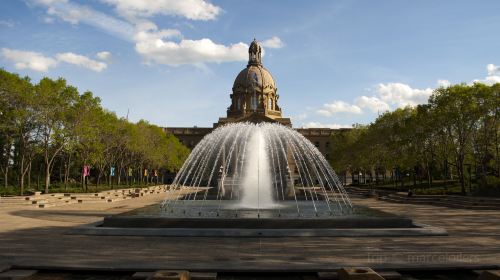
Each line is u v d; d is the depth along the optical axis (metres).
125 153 82.19
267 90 132.00
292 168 68.94
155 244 17.16
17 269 13.06
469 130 51.00
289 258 14.50
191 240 18.11
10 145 58.16
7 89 45.16
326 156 155.62
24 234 20.22
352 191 79.38
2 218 28.56
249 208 27.97
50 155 66.88
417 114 60.28
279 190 41.28
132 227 20.11
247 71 133.38
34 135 51.09
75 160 78.75
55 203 41.66
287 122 123.12
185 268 12.82
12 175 72.19
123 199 55.31
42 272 13.02
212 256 14.78
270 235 18.84
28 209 36.94
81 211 34.84
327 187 75.75
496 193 44.56
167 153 101.75
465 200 42.06
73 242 17.70
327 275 12.34
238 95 131.38
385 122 75.56
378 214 23.30
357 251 15.83
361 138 83.31
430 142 58.34
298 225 19.70
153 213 23.48
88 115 54.84
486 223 26.19
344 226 19.98
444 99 51.97
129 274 12.77
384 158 75.38
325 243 17.45
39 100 47.59
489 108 49.34
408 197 50.00
